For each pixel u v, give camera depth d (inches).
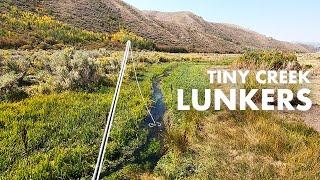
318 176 435.8
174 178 453.7
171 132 584.1
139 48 4493.1
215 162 471.8
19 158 474.0
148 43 4611.2
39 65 1349.7
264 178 431.8
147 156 523.2
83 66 1012.5
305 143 548.4
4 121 603.8
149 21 6988.2
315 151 494.6
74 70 989.8
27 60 1401.3
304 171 443.8
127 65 1493.6
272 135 555.5
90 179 442.3
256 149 511.5
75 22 5088.6
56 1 5531.5
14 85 848.3
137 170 474.6
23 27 3828.7
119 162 497.7
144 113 719.1
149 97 884.0
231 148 522.3
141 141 572.4
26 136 517.7
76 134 562.6
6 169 446.9
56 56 1194.6
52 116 646.5
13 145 508.1
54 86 915.4
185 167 473.1
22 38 3319.4
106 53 2412.6
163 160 509.7
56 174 436.1
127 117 673.0
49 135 552.4
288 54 1588.3
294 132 589.9
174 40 6505.9
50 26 4197.8
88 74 999.0
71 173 445.7
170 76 1285.7
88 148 514.6
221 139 553.9
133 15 6643.7
